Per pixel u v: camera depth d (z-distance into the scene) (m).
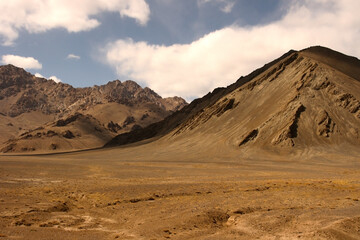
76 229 24.91
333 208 27.50
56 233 23.36
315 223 22.77
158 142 177.38
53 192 41.31
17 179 53.84
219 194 37.91
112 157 146.00
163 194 38.50
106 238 22.41
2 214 27.62
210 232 23.25
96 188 43.53
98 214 30.48
